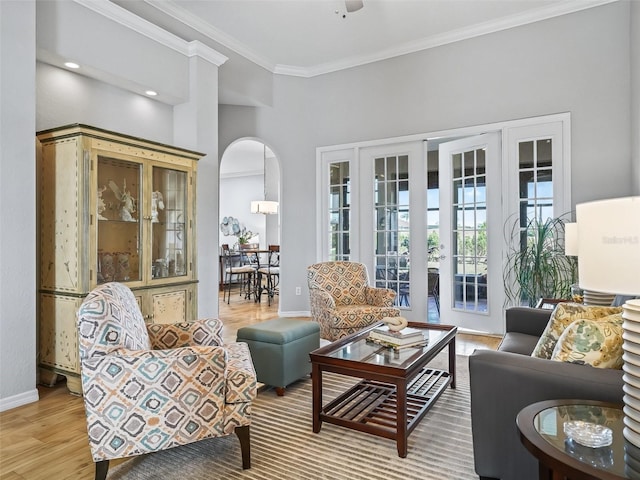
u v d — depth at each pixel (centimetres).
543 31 409
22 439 218
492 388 164
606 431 118
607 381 143
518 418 129
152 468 190
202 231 412
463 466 189
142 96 387
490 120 436
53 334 294
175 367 180
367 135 513
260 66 523
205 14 411
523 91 419
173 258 354
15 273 261
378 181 512
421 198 484
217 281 432
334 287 412
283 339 276
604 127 382
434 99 468
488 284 442
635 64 352
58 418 244
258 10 404
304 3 392
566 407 136
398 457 197
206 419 183
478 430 168
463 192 467
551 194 406
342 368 215
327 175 546
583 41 391
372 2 391
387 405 242
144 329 219
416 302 489
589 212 125
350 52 500
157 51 373
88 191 282
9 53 259
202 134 410
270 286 700
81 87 337
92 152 285
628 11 372
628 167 371
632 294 114
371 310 367
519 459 159
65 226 287
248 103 528
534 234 413
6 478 183
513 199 424
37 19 286
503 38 429
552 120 404
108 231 298
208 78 418
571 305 187
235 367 198
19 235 263
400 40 468
